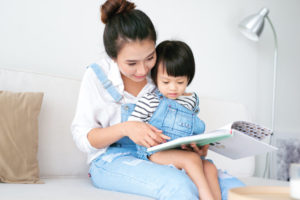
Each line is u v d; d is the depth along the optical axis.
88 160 1.34
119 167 1.16
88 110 1.30
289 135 2.56
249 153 1.20
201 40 2.28
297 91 2.77
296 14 2.78
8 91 1.37
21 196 0.97
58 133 1.50
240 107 2.08
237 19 2.45
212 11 2.34
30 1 1.73
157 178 1.02
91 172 1.29
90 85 1.32
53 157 1.47
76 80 1.59
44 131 1.47
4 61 1.67
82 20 1.87
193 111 1.37
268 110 2.61
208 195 1.02
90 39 1.89
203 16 2.30
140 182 1.05
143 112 1.27
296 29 2.78
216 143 1.21
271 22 2.55
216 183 1.11
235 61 2.44
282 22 2.70
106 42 1.25
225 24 2.40
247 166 2.00
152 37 1.20
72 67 1.83
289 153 2.53
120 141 1.33
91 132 1.25
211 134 1.00
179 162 1.13
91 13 1.89
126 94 1.35
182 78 1.28
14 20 1.70
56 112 1.50
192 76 1.33
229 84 2.41
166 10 2.14
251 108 2.53
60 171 1.48
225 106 2.02
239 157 1.28
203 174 1.08
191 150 1.26
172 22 2.16
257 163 2.52
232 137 1.10
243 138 1.08
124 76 1.37
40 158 1.44
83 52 1.87
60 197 0.97
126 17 1.20
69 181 1.38
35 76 1.50
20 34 1.71
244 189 0.78
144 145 1.15
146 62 1.23
